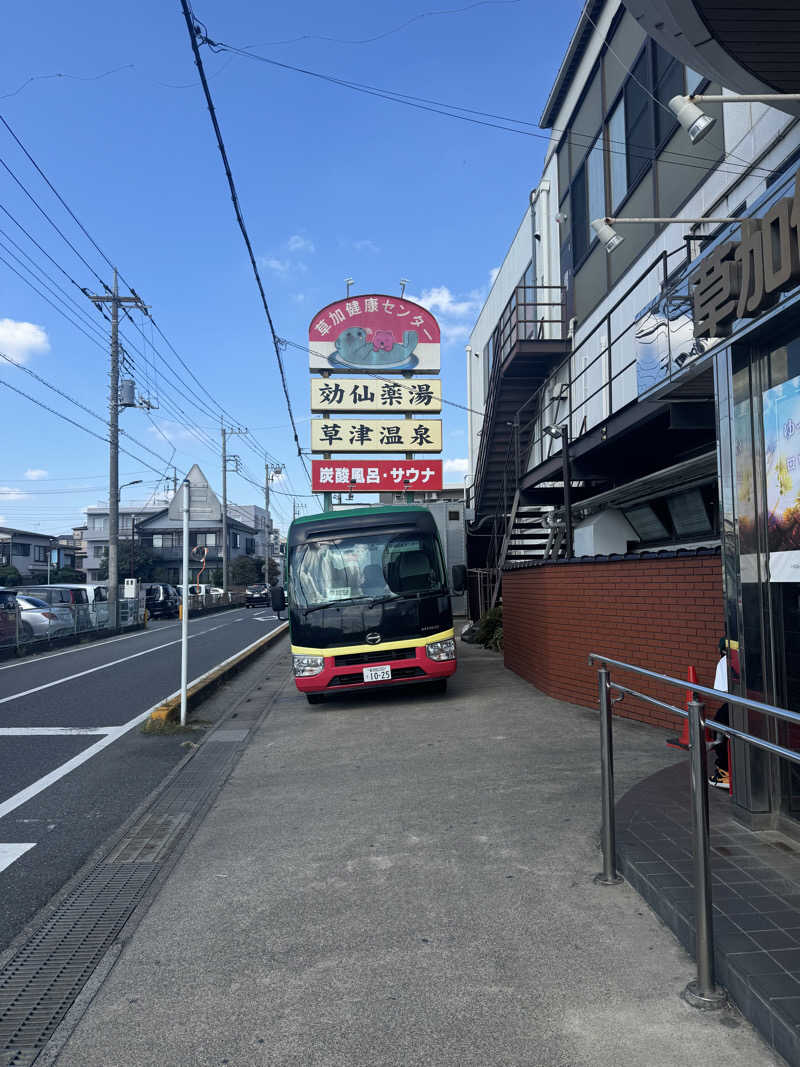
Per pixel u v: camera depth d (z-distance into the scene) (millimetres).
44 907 3904
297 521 10055
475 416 25422
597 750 6438
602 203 12836
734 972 2611
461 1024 2615
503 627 12375
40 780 6535
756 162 7617
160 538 67625
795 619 4008
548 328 16078
